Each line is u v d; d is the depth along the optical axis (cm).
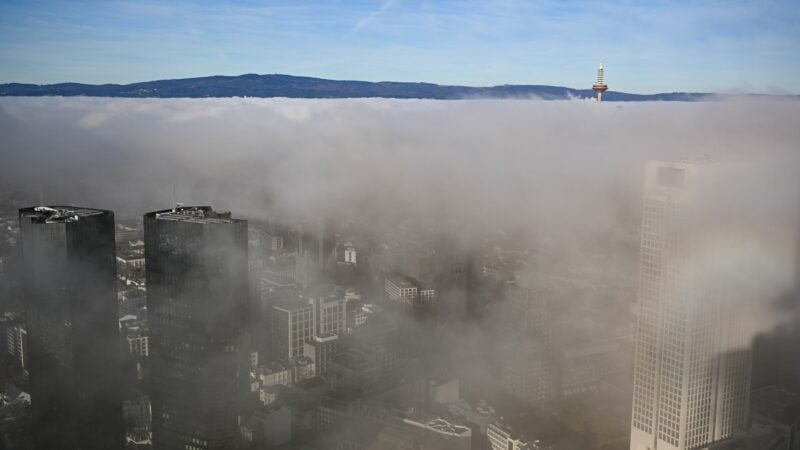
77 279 9725
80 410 9875
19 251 9938
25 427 9750
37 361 9881
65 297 9656
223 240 9244
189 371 9594
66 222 9494
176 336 9606
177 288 9444
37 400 9919
